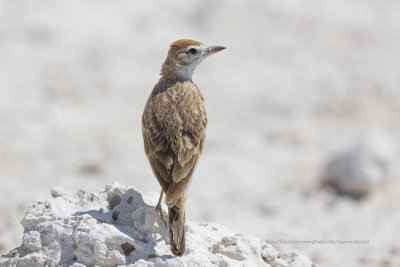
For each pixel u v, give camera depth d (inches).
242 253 264.7
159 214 249.6
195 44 293.9
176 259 231.8
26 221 247.4
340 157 596.7
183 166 241.1
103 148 636.7
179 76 293.6
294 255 281.0
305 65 877.2
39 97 729.6
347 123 735.1
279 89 816.3
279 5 1026.7
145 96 769.6
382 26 995.3
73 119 697.6
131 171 589.9
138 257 234.8
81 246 231.6
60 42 858.1
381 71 864.3
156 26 932.6
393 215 520.4
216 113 748.6
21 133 647.1
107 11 951.0
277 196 569.9
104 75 802.2
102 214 253.9
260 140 689.0
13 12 913.5
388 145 609.6
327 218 517.3
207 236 261.9
